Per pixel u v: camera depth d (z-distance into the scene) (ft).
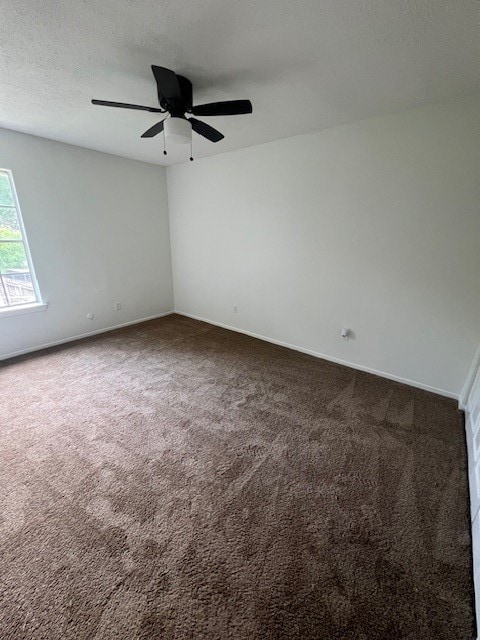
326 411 7.75
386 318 9.20
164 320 15.26
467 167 7.11
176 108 6.02
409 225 8.20
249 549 4.32
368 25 4.54
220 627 3.45
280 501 5.12
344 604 3.70
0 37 4.80
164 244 15.26
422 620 3.56
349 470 5.84
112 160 12.32
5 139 9.32
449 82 6.20
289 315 11.62
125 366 10.11
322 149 9.26
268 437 6.73
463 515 4.95
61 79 6.20
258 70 5.86
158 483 5.43
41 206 10.53
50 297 11.37
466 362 8.08
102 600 3.67
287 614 3.59
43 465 5.79
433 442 6.66
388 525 4.74
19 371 9.61
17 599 3.66
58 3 4.09
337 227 9.56
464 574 4.06
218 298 14.11
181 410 7.70
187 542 4.39
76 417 7.32
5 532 4.47
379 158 8.28
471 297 7.68
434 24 4.48
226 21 4.49
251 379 9.37
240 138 10.00
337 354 10.58
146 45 5.07
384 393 8.64
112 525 4.62
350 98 7.01
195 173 13.21
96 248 12.48
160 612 3.57
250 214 11.75
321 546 4.38
